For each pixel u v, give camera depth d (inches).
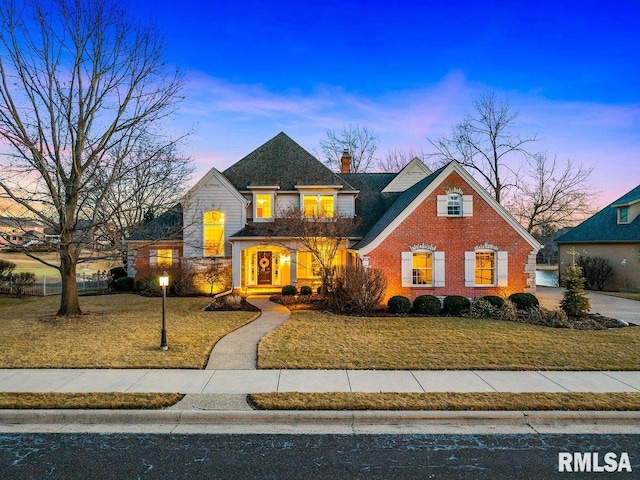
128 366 347.6
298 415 255.3
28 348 402.9
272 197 893.2
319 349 402.9
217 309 641.0
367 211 933.2
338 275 676.1
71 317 564.4
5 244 538.3
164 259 911.0
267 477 193.5
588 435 238.2
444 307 623.8
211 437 235.0
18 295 886.4
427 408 262.8
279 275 939.3
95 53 583.5
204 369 343.6
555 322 520.1
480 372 338.3
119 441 229.8
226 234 867.4
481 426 249.8
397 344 422.9
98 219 667.4
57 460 208.4
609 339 445.1
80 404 264.8
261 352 391.2
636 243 971.3
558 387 302.8
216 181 866.8
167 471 198.2
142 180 693.3
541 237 1829.5
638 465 205.5
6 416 254.4
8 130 528.4
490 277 695.1
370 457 212.7
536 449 221.8
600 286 1026.1
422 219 678.5
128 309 647.1
